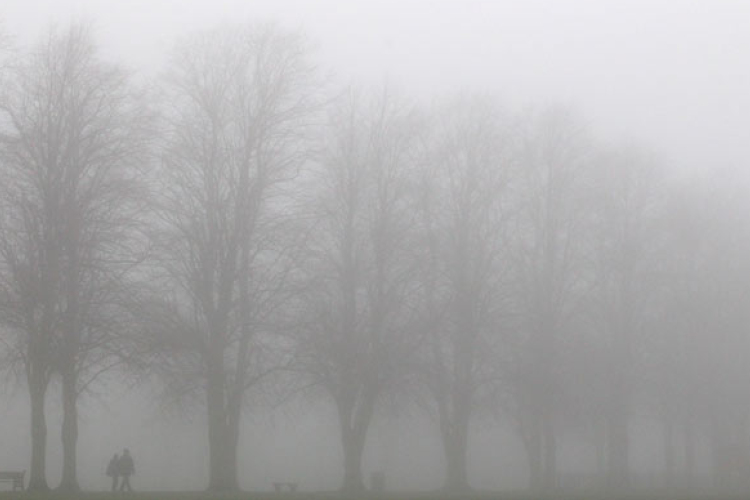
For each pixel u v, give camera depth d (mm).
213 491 98688
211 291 101062
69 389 93875
